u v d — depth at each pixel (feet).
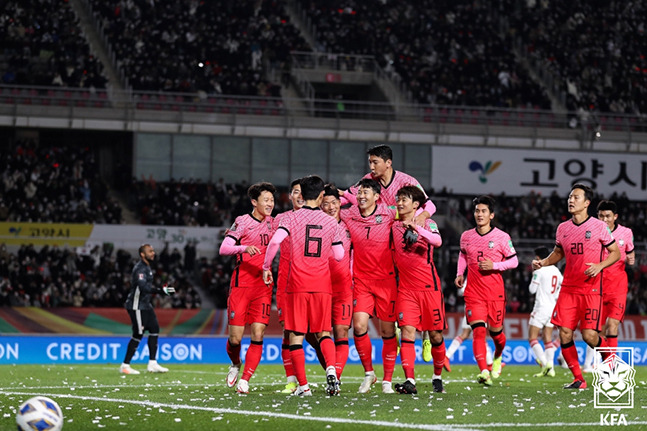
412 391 73.10
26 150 235.61
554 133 259.60
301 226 68.23
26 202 218.79
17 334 153.48
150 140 241.55
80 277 199.31
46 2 273.75
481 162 257.34
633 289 216.95
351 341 155.53
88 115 234.58
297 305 68.39
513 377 108.27
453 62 298.35
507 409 59.72
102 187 235.40
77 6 289.53
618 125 264.31
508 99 283.18
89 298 193.26
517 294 213.46
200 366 138.51
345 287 73.15
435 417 54.44
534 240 229.04
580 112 272.92
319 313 68.39
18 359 144.46
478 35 313.53
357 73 286.87
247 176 249.55
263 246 75.77
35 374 109.70
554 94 295.48
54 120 231.09
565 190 259.19
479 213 87.04
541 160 258.57
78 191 229.66
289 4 322.75
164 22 283.59
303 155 253.24
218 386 86.79
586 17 326.24
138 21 281.54
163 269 207.62
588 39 317.22
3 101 227.61
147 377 104.63
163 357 150.41
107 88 250.57
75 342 147.74
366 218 73.56
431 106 256.93
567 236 80.07
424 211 73.92
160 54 270.87
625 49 318.65
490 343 158.10
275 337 153.07
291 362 76.43
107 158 257.14
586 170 259.60
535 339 111.55
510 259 86.74
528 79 295.89
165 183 235.40
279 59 287.28
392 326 75.05
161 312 170.81
